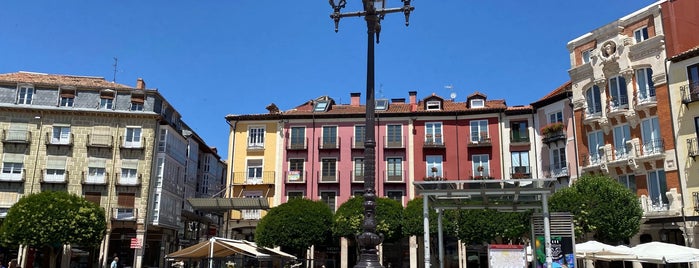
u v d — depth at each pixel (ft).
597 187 98.17
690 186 96.37
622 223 93.71
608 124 111.86
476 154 140.97
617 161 107.86
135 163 144.46
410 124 146.20
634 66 108.27
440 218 57.41
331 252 137.49
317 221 120.37
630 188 107.45
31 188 138.51
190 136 176.35
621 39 110.63
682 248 64.59
